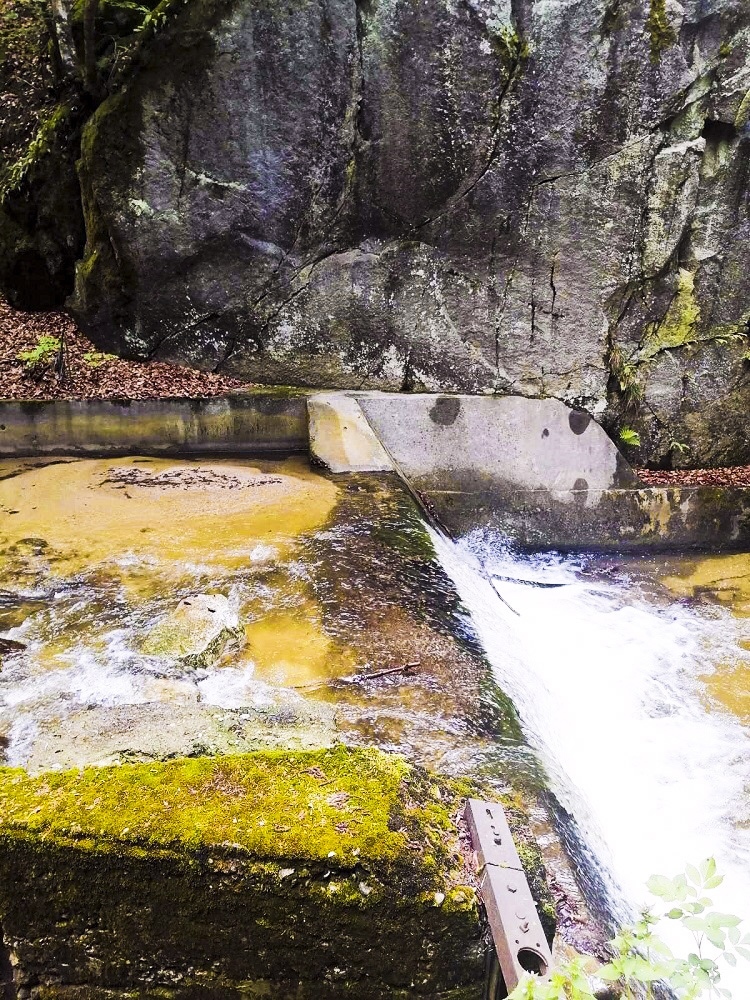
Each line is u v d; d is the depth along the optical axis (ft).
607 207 28.14
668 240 28.76
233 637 15.01
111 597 16.58
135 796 7.97
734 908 14.53
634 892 13.99
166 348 29.45
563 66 26.11
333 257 28.53
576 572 28.27
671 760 18.44
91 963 8.14
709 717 20.36
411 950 7.60
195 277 28.48
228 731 10.45
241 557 18.56
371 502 22.36
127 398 25.72
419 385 30.09
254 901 7.55
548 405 28.58
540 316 29.45
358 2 25.30
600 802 16.31
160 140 26.61
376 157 27.12
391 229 28.32
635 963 6.13
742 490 29.27
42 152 28.96
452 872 7.75
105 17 26.76
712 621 25.49
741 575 28.32
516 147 27.04
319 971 7.83
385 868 7.38
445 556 20.65
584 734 18.54
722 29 26.32
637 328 30.35
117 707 11.07
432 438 28.12
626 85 26.50
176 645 14.37
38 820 7.63
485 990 7.91
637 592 27.14
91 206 28.09
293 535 19.89
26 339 29.32
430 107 26.48
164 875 7.55
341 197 27.63
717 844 16.07
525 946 7.08
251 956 7.86
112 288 28.45
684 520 29.45
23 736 11.87
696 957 6.17
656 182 27.96
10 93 32.12
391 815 7.91
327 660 14.67
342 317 29.14
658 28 25.86
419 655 15.12
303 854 7.35
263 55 25.64
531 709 15.47
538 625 23.65
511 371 30.12
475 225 28.19
